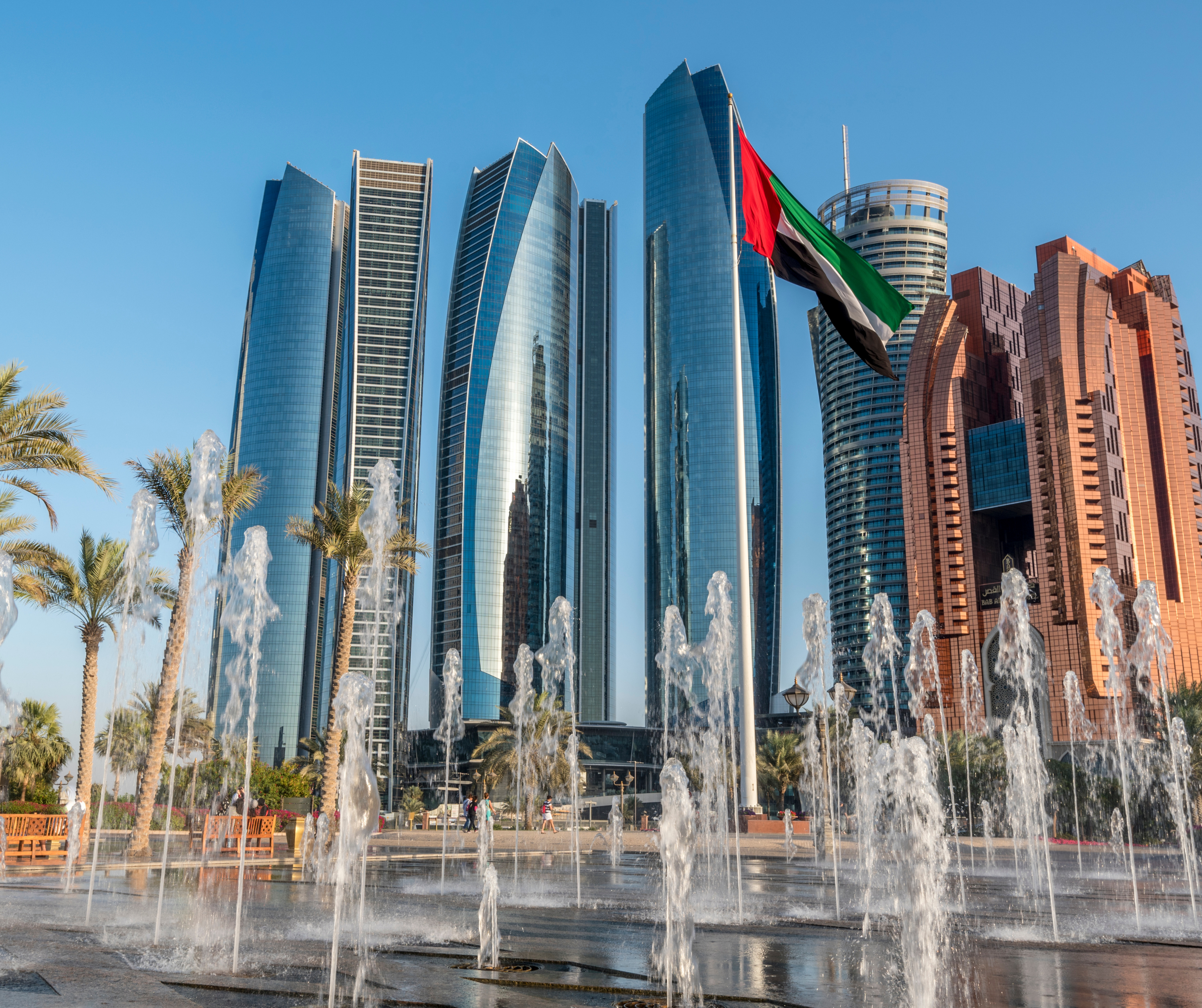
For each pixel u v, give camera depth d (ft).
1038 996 31.71
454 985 32.17
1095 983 34.47
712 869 100.22
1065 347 498.28
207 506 75.97
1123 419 497.05
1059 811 223.30
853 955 40.45
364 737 37.24
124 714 211.41
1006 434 546.26
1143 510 486.38
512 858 122.01
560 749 252.83
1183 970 38.04
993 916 60.90
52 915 52.01
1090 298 501.97
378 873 91.56
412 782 564.30
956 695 514.27
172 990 30.35
